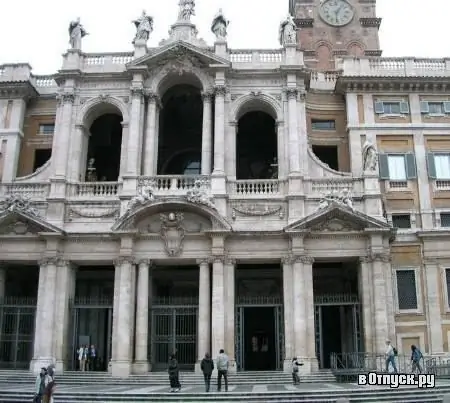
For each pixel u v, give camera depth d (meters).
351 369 29.67
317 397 22.59
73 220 34.31
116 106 36.78
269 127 41.38
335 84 39.00
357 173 36.66
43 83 39.88
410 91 38.28
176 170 41.31
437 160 37.56
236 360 32.91
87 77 36.88
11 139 37.78
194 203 33.06
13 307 34.53
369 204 33.94
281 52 37.38
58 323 32.81
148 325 33.50
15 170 37.38
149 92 36.28
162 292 37.97
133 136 35.16
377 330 31.78
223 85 35.94
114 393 23.25
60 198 34.31
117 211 34.19
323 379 29.81
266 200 34.19
